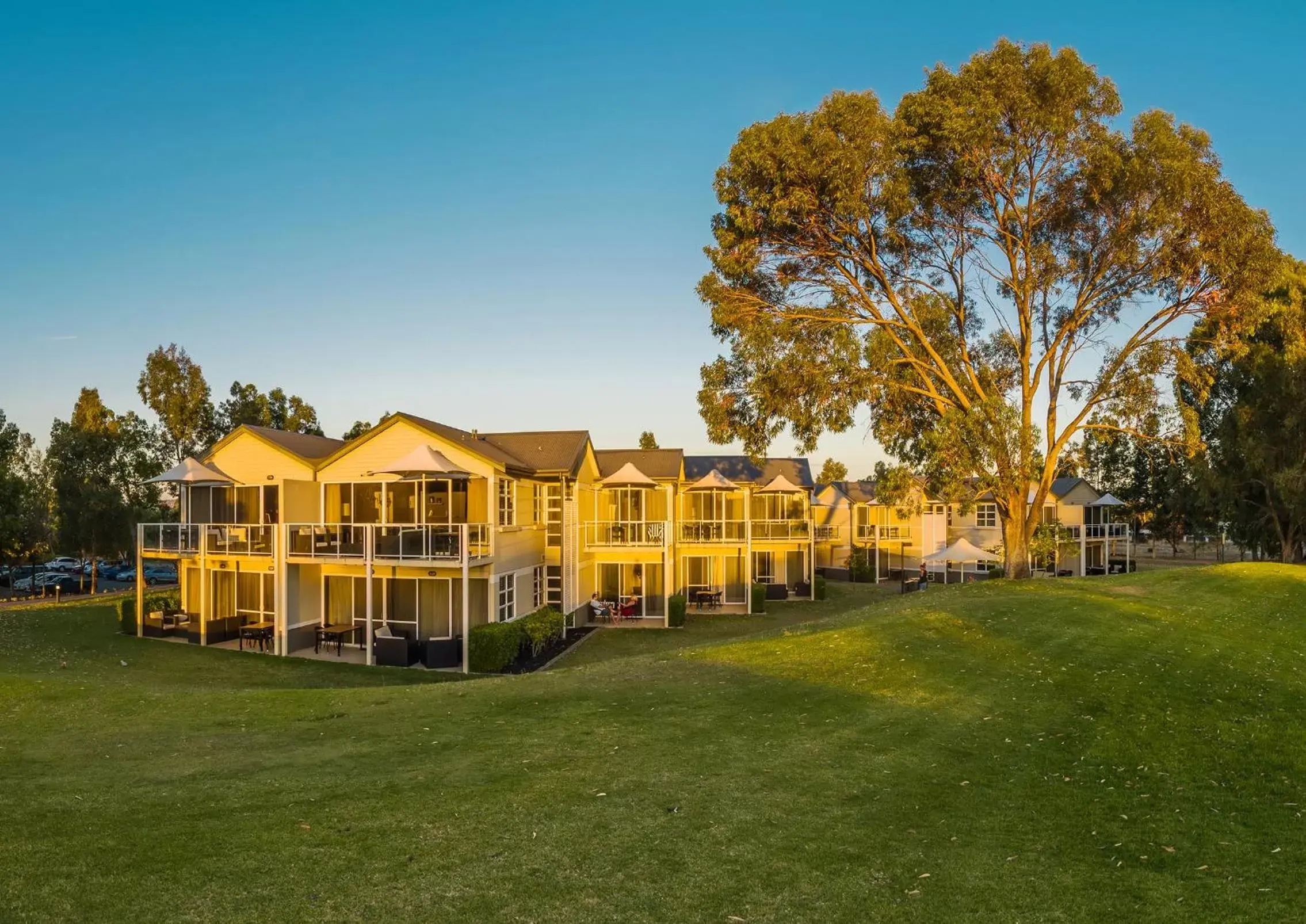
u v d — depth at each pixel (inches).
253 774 370.3
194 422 2129.7
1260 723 482.9
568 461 1230.3
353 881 253.8
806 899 255.1
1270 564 1344.7
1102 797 366.9
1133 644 706.2
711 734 450.3
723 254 1163.9
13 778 361.4
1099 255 1131.3
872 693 547.2
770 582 1681.8
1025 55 1076.5
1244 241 1037.8
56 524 1717.5
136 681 823.7
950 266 1240.2
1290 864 296.4
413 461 948.6
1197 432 1141.1
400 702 529.7
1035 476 1133.1
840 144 1035.3
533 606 1192.2
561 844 289.6
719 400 1171.9
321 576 1080.8
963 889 268.1
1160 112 1045.8
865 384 1106.1
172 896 239.0
